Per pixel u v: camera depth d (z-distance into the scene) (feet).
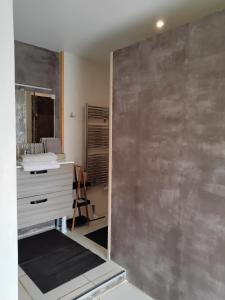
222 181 4.69
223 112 4.58
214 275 4.93
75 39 8.54
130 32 7.88
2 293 3.01
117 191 7.14
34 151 9.28
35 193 8.36
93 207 11.53
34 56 9.25
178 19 6.88
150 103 5.98
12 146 2.97
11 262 3.08
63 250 8.32
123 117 6.75
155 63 5.79
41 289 6.34
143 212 6.39
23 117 9.12
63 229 9.76
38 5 6.18
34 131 9.45
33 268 7.23
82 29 7.68
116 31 7.81
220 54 4.55
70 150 10.52
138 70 6.22
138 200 6.51
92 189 11.53
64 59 9.91
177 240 5.60
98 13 6.58
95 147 11.39
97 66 11.27
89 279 6.76
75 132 10.65
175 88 5.40
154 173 6.03
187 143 5.25
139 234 6.56
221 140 4.66
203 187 5.02
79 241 9.05
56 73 9.98
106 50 9.68
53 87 9.93
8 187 2.96
